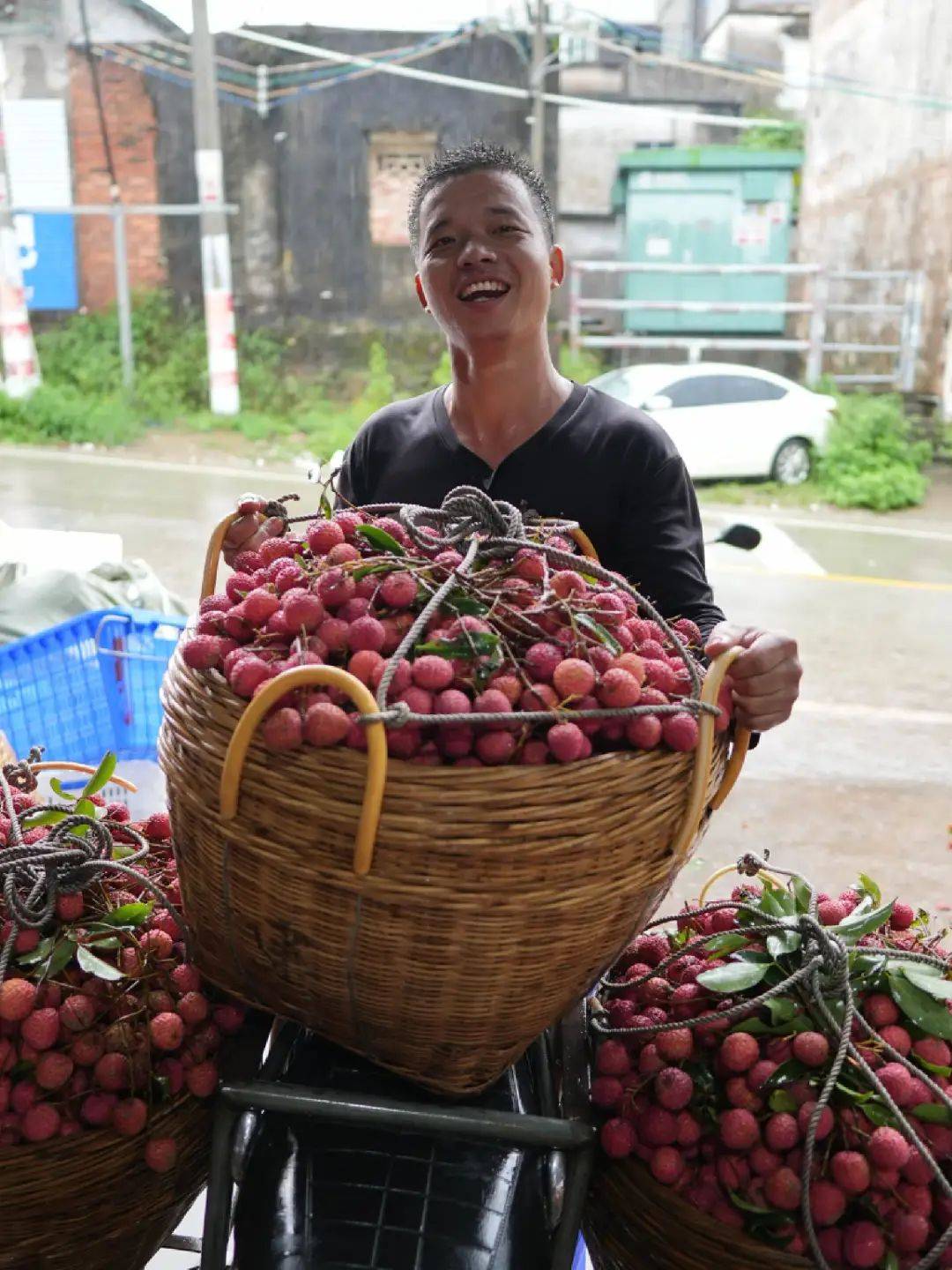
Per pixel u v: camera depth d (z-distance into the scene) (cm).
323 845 108
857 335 1161
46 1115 125
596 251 1203
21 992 127
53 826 147
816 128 1197
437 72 1138
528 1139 121
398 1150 129
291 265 1169
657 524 178
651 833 114
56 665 289
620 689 113
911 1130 121
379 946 111
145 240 1159
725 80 1203
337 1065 135
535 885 109
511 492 181
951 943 290
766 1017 134
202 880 120
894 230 1120
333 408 1122
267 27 1122
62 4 1093
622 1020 139
